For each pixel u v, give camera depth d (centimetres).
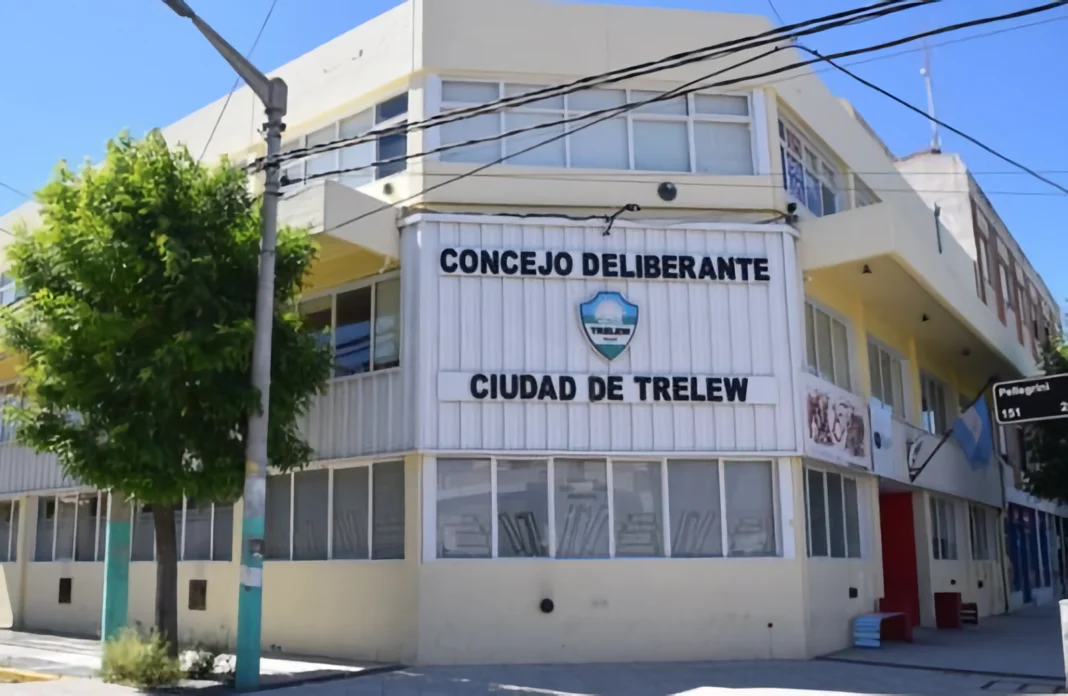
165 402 1164
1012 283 3172
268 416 1195
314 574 1511
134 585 1861
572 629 1380
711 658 1395
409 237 1492
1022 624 2131
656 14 1603
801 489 1469
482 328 1455
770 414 1477
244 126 1806
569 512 1428
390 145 1589
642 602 1401
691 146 1574
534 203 1512
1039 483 2481
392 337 1521
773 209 1555
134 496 1193
